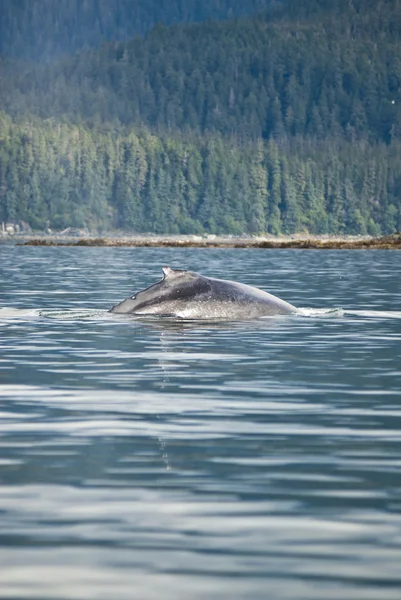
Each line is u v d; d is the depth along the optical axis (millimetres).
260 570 36750
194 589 35188
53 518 41750
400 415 61719
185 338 97438
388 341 97188
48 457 51094
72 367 80062
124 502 43781
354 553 38188
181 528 40719
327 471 48688
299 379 74688
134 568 36906
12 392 69062
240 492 45219
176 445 53719
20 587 35312
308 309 124250
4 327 107438
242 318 113688
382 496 44688
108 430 57250
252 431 57156
